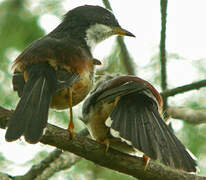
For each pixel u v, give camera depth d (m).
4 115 10.09
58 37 11.91
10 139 9.51
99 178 15.41
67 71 10.85
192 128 16.02
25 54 11.08
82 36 12.26
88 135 14.20
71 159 13.77
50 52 11.00
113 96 10.95
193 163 9.83
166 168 10.92
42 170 13.51
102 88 11.38
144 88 11.00
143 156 10.91
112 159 10.77
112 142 11.31
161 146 10.07
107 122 11.21
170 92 14.52
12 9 17.33
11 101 15.72
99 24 12.77
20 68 11.01
